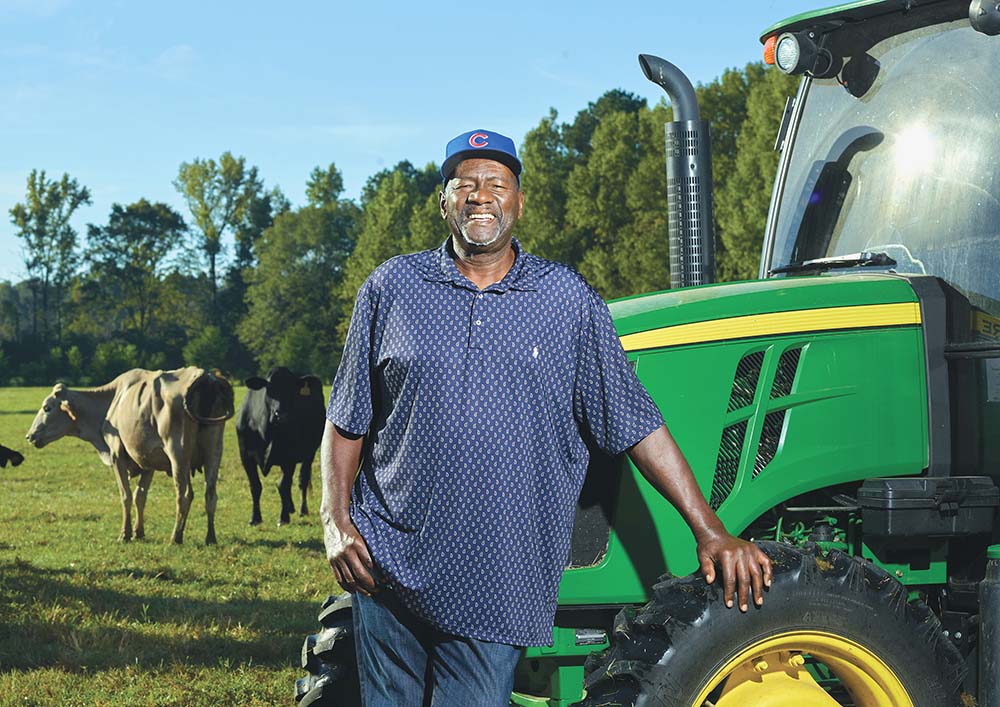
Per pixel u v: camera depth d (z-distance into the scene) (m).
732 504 3.83
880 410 3.94
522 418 3.32
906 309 3.98
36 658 7.02
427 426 3.30
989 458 3.98
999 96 4.15
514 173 3.47
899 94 4.49
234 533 13.44
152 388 12.60
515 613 3.32
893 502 3.78
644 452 3.47
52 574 10.13
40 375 103.25
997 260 4.05
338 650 4.24
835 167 4.68
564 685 3.96
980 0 3.98
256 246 116.19
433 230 87.50
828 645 3.55
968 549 4.08
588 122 99.38
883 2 4.42
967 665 4.00
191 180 128.00
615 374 3.44
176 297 124.25
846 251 4.57
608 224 73.44
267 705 6.07
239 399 44.00
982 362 4.00
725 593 3.43
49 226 122.31
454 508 3.29
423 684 3.50
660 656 3.45
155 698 6.16
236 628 7.86
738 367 3.91
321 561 11.12
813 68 4.71
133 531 13.36
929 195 4.30
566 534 3.41
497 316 3.33
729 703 3.63
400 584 3.33
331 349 110.44
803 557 3.57
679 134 4.86
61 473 20.48
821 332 3.92
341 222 118.06
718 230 54.81
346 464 3.49
